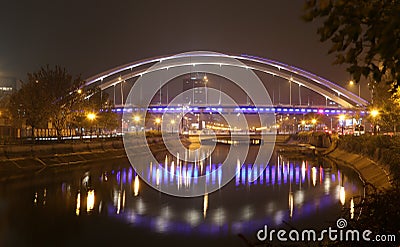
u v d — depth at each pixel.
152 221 23.19
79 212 24.86
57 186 33.41
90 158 53.66
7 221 22.25
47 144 49.41
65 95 57.19
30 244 18.50
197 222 23.03
